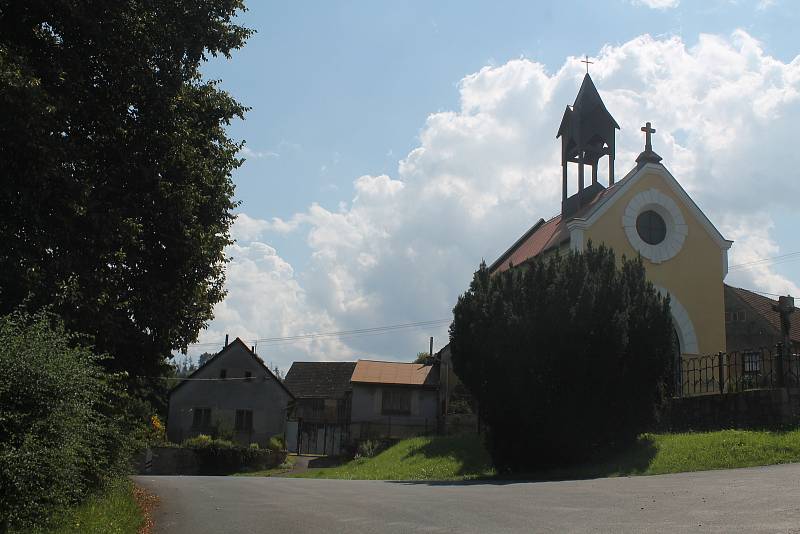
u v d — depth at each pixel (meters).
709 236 29.69
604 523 8.98
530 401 19.44
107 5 14.38
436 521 10.13
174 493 17.38
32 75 12.33
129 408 16.03
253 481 23.94
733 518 8.71
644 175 29.25
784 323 20.41
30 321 10.72
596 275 20.16
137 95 15.56
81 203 13.64
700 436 19.33
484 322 20.67
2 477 8.04
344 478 27.25
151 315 16.61
